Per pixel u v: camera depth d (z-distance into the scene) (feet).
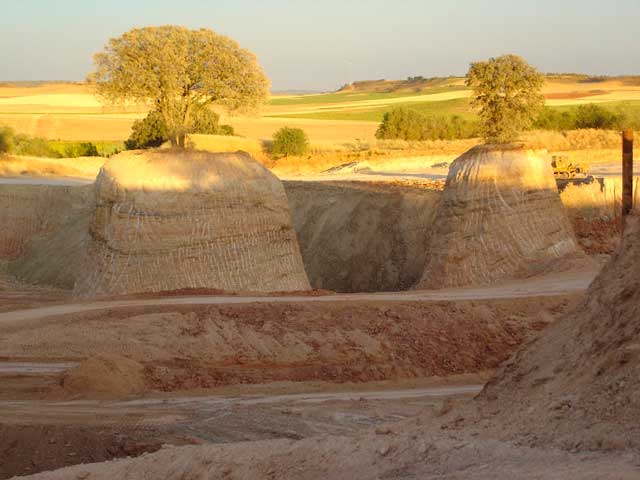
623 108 304.30
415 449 31.01
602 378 31.35
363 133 342.03
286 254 108.06
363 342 77.15
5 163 217.36
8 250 169.17
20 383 68.18
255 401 65.41
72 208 170.71
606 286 36.27
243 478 33.81
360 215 135.85
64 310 84.28
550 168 108.37
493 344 78.28
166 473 37.01
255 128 358.02
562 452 27.73
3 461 52.44
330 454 33.12
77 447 53.31
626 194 40.73
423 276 107.96
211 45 138.31
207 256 102.22
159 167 104.63
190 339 76.69
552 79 647.97
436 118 315.58
